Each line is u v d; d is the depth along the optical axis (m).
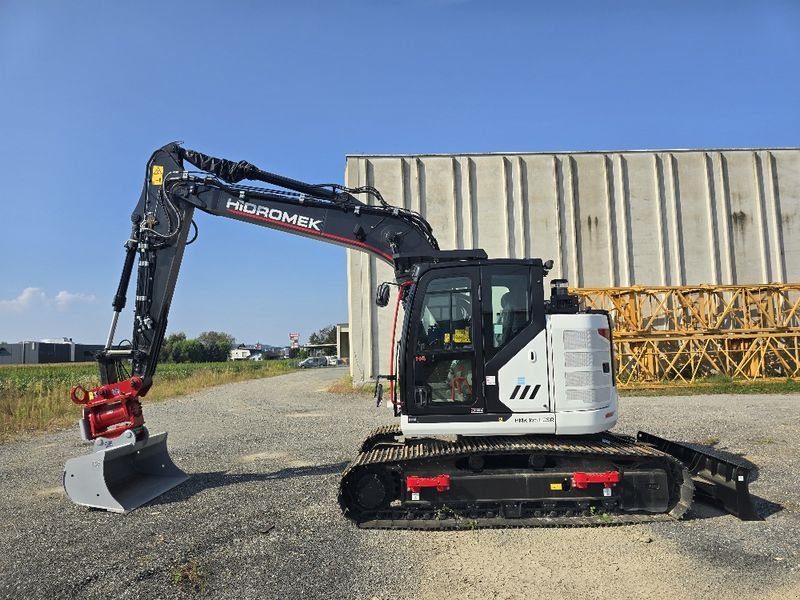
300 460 9.79
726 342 21.67
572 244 23.66
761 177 24.22
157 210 8.07
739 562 5.03
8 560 5.44
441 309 6.66
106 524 6.51
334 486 7.90
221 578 4.92
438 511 6.34
